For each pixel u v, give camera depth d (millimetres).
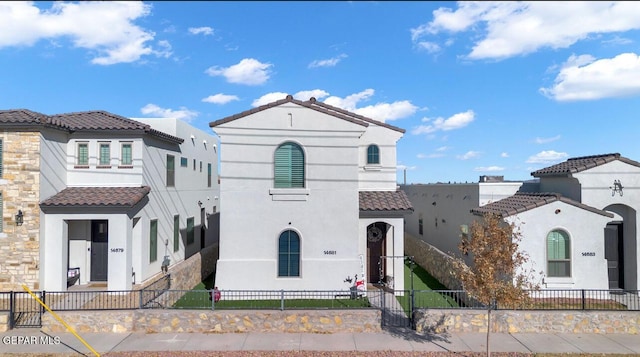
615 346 11359
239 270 15633
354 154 16094
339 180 16062
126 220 15672
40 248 15188
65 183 16812
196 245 24891
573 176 16312
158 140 18891
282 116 16000
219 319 12445
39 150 15164
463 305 14375
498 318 12477
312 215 15930
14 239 15109
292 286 15688
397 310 14523
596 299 14680
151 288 15375
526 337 12047
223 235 15711
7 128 15086
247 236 15781
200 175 25719
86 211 15555
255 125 15930
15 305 13711
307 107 16062
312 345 11422
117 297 14820
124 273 15555
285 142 16000
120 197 15797
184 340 11766
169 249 20172
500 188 18984
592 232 15234
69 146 16953
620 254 17078
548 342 11664
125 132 16859
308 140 16031
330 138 16078
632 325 12375
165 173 19750
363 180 20062
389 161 20156
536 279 15047
